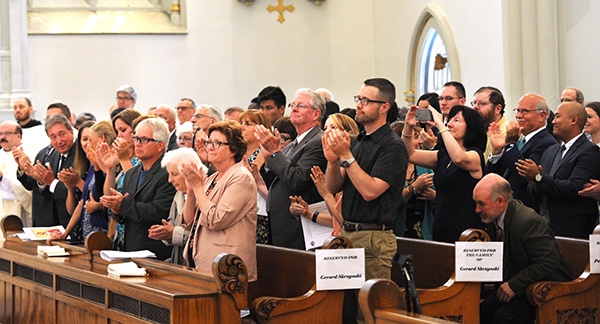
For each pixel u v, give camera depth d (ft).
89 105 46.44
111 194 20.98
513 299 16.92
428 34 42.11
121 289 16.15
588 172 19.71
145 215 19.36
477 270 15.92
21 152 25.07
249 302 18.65
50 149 27.71
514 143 20.53
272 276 18.01
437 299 15.89
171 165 18.58
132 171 20.33
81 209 22.27
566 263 17.06
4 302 22.40
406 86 44.29
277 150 19.01
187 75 47.37
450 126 19.53
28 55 45.75
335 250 14.87
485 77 35.73
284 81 48.32
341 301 15.80
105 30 46.44
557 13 31.78
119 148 20.90
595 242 16.63
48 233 23.00
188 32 47.32
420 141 21.72
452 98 23.66
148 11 47.83
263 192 20.97
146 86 46.96
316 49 48.57
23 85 43.86
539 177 19.48
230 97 47.78
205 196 16.80
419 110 18.98
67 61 46.24
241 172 16.87
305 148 19.40
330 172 17.22
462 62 38.34
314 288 15.61
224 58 47.70
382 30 47.57
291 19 48.34
